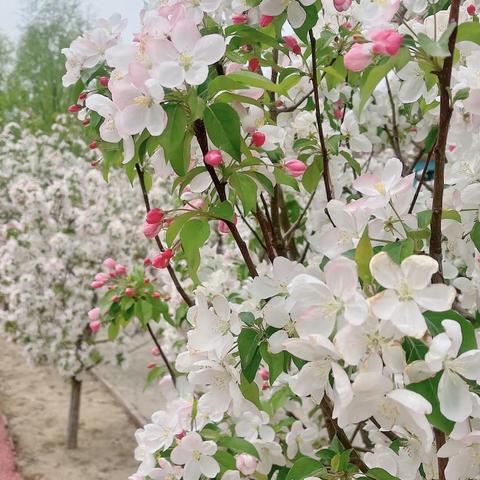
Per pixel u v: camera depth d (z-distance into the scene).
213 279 2.81
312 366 1.15
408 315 1.05
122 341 5.52
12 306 5.36
